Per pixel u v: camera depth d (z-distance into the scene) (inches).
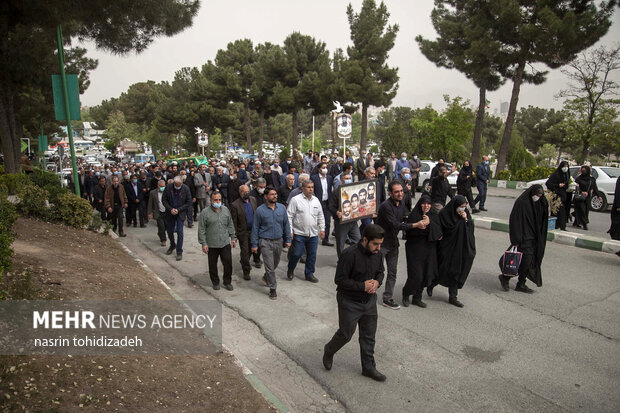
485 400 165.2
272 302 267.4
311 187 296.7
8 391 121.6
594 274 317.1
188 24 441.4
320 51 1595.7
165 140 2832.2
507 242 414.3
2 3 382.9
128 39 444.5
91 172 684.7
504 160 968.9
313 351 204.8
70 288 206.1
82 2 359.3
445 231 256.7
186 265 351.6
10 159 627.8
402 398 166.7
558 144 2365.9
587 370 186.7
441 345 209.5
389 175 658.2
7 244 185.5
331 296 277.6
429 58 1059.3
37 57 613.9
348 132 642.2
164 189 407.8
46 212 386.0
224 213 287.1
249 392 159.6
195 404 143.4
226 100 1722.4
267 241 273.0
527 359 196.1
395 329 227.1
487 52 850.1
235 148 3046.3
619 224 370.0
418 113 1470.2
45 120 1176.8
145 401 136.9
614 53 987.3
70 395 128.5
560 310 251.9
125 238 460.8
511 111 944.3
